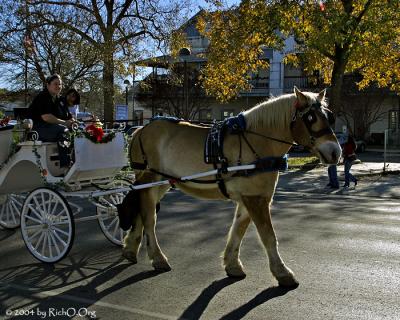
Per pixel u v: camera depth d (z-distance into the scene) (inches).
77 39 843.4
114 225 331.0
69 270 246.7
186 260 260.8
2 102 1023.6
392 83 1010.1
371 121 1433.3
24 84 880.3
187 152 237.9
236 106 1649.9
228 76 920.3
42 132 270.1
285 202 480.7
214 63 893.8
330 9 741.3
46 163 267.9
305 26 775.1
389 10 766.5
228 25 895.7
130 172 306.0
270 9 796.0
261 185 215.2
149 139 255.9
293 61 951.6
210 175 225.9
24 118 282.8
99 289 217.2
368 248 283.3
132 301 201.6
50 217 259.4
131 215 249.6
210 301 199.5
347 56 832.3
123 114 847.1
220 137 225.6
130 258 258.2
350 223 362.6
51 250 263.1
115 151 278.5
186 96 1059.9
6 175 292.5
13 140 284.8
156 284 222.4
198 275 234.5
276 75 1546.5
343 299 199.3
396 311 186.2
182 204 449.1
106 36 884.6
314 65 920.9
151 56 992.2
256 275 232.7
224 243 297.7
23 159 280.4
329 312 185.9
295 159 930.1
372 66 900.0
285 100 220.5
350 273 233.9
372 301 196.7
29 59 836.0
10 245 298.7
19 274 241.0
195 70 1419.8
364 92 1385.3
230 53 876.6
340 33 748.6
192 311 189.5
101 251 283.3
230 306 193.8
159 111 1617.9
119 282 226.4
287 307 191.6
